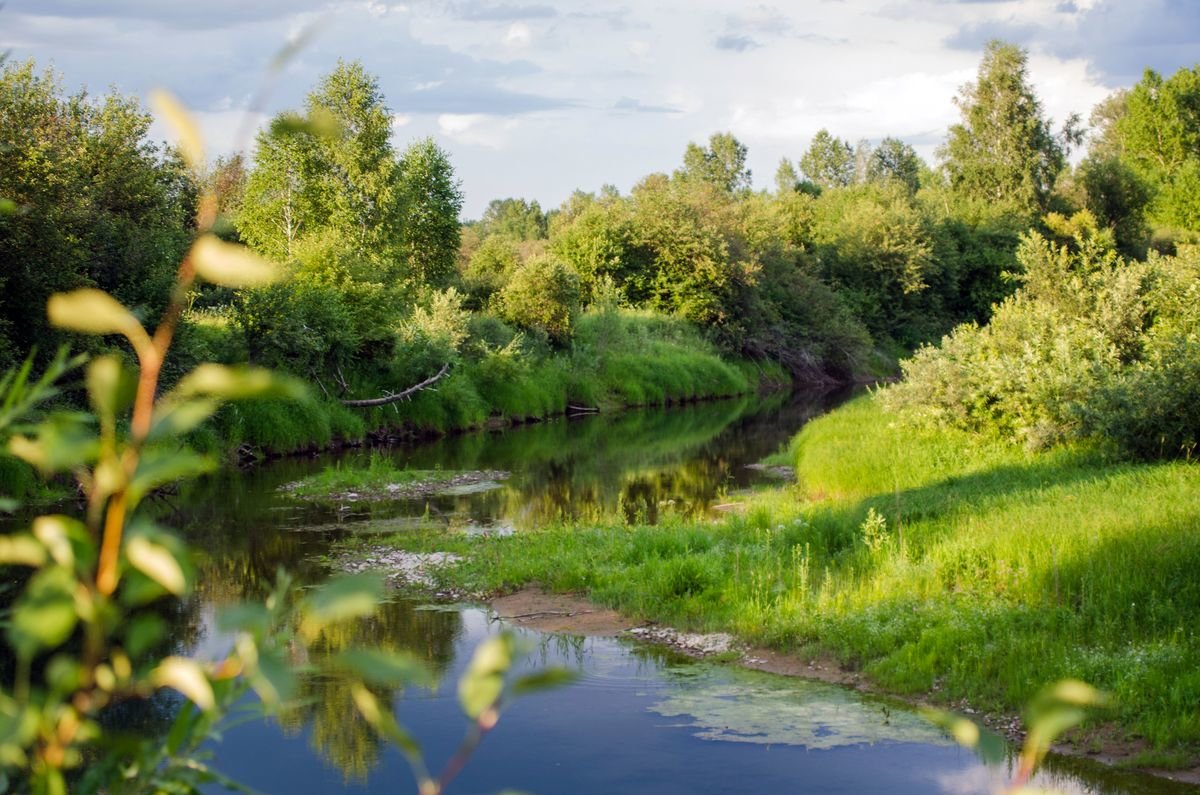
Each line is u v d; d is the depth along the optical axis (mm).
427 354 31938
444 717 8953
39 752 1381
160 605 11969
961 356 20688
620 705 9141
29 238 17891
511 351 36250
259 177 38000
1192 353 16094
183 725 1827
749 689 9508
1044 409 18000
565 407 38625
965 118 73625
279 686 1271
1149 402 15891
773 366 53750
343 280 31594
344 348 29438
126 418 16609
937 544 12062
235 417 24547
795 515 14930
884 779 7555
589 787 7473
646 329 47156
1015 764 7750
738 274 52938
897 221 62562
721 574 12500
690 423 35500
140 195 23391
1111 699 8070
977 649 9438
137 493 1293
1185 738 7816
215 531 16562
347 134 39719
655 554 13734
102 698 1377
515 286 41062
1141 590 9898
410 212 41750
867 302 60625
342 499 19719
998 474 16188
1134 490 13445
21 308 18062
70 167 20031
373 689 9633
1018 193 70188
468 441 30219
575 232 52406
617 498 19812
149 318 20391
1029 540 11391
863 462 18594
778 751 8062
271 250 37188
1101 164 69688
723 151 130875
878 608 10734
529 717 8891
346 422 28375
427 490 20938
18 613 1239
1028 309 21609
